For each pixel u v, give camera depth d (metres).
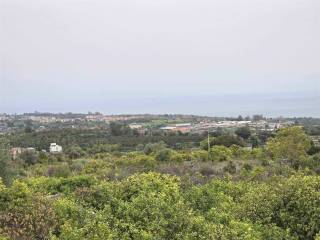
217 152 34.25
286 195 8.92
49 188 14.46
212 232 7.40
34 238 8.27
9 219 8.77
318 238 7.16
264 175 19.27
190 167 25.78
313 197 8.59
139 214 8.82
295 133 31.80
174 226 8.05
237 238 7.18
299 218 8.54
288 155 30.34
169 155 34.12
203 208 10.52
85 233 7.73
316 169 23.50
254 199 9.30
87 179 14.85
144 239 7.70
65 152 43.75
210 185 12.35
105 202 10.36
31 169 28.94
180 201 8.94
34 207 9.37
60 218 9.04
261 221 8.59
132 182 11.05
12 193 10.23
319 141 42.16
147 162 29.80
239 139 47.22
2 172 18.66
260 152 33.44
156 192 10.28
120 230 8.38
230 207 9.83
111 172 23.14
